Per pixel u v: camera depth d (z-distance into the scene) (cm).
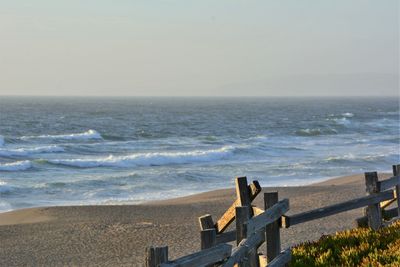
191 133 10081
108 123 12550
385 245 1245
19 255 2172
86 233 2552
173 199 3559
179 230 2581
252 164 5594
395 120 15588
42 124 11675
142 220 2861
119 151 6994
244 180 1025
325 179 4631
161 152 6881
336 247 1252
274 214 1035
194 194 3806
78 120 13462
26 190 3950
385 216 1516
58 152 6769
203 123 13112
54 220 2897
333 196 3547
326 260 1162
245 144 8000
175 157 5816
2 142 7538
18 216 3020
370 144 8156
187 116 16638
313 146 7725
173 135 9612
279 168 5253
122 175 4678
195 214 3034
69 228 2672
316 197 3509
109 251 2202
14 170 5059
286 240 2125
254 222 959
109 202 3578
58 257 2130
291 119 15288
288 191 3794
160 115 17100
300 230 2320
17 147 7225
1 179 4488
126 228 2642
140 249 2223
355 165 5534
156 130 10606
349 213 2734
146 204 3372
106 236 2478
